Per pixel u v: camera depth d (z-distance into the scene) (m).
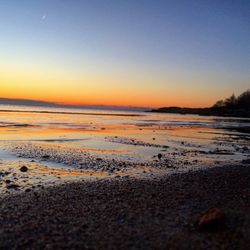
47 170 16.19
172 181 13.74
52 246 7.14
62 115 102.38
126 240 7.42
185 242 7.32
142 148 26.61
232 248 7.04
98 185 12.84
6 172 15.36
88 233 7.80
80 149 24.36
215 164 19.94
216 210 8.21
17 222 8.48
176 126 63.22
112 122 70.00
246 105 193.88
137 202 10.33
